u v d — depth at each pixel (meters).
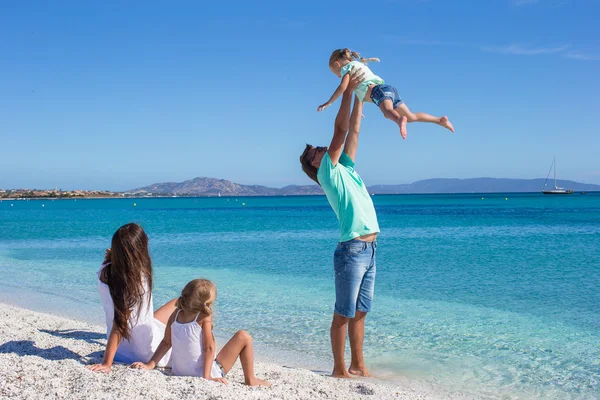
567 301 9.23
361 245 5.04
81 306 8.99
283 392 4.17
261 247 18.62
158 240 21.88
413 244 19.33
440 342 6.73
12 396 3.45
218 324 7.63
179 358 4.24
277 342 6.71
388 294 9.95
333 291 10.25
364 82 5.34
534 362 5.91
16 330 5.75
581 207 70.12
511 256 15.58
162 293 9.99
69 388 3.63
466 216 44.91
